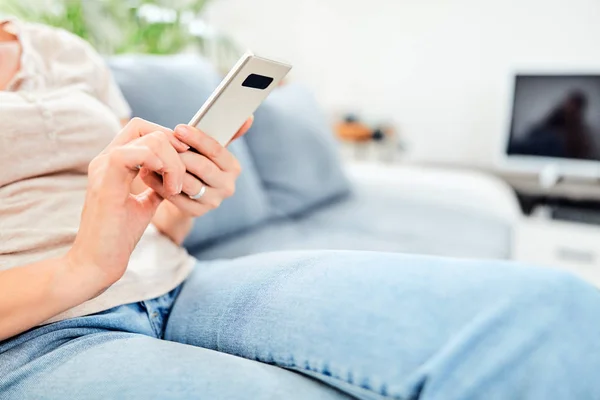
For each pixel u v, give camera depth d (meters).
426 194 1.58
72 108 0.67
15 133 0.60
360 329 0.40
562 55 2.13
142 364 0.43
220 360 0.43
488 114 2.31
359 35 2.46
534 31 2.16
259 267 0.57
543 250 1.75
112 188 0.47
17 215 0.58
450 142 2.41
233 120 0.56
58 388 0.42
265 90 0.55
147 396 0.39
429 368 0.35
